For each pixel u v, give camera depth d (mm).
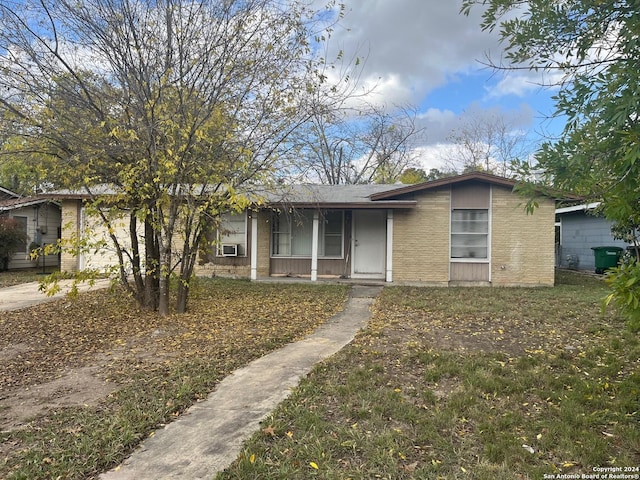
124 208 7992
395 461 2975
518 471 2854
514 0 3273
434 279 12812
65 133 7145
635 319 2531
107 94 7293
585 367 4926
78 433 3443
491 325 7141
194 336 6543
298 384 4500
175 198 7648
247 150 7449
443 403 3943
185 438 3385
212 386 4508
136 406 3932
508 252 12586
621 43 2941
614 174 2758
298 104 8109
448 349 5668
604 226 16797
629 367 4887
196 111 7320
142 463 3027
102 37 7027
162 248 7891
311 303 9484
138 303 8602
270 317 7984
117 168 7508
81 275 7586
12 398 4227
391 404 3895
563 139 2953
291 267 14016
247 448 3158
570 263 19031
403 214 12898
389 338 6309
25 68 6969
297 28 7719
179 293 8320
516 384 4340
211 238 13508
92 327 7184
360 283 12859
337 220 13977
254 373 4898
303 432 3402
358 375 4684
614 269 2682
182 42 7273
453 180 12461
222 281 13094
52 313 8320
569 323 7219
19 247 15992
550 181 3070
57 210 18984
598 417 3594
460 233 12820
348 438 3301
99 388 4457
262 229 13984
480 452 3096
